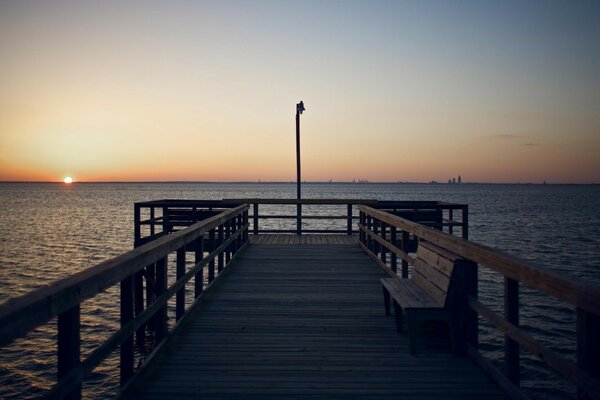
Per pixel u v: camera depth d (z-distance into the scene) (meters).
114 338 2.74
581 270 22.58
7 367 10.75
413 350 3.97
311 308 5.57
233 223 9.16
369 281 7.07
